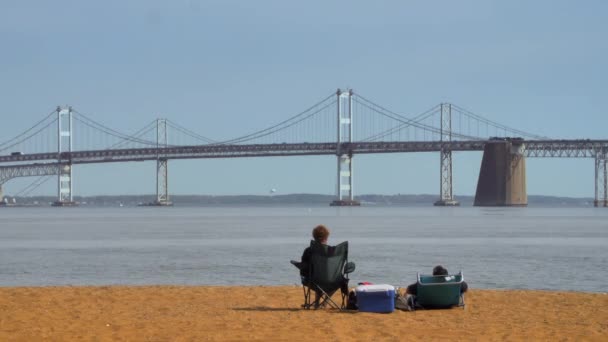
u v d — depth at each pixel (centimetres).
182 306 2709
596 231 10681
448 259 5662
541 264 5194
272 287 3341
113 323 2314
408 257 5878
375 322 2303
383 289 2488
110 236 9506
